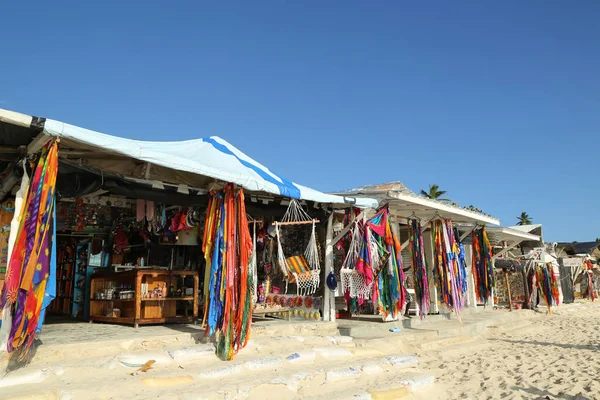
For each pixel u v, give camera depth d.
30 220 5.09
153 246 9.98
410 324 11.41
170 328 7.84
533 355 10.30
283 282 10.77
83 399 4.83
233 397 5.51
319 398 5.99
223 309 6.75
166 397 5.06
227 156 8.23
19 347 5.15
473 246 14.37
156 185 7.29
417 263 11.55
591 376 8.27
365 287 9.74
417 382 7.06
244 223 7.19
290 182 8.61
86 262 10.11
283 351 7.34
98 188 6.87
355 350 8.00
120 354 5.96
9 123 5.16
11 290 4.95
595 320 18.38
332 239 10.22
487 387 7.50
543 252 21.12
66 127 5.23
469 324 12.78
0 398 4.44
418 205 11.32
